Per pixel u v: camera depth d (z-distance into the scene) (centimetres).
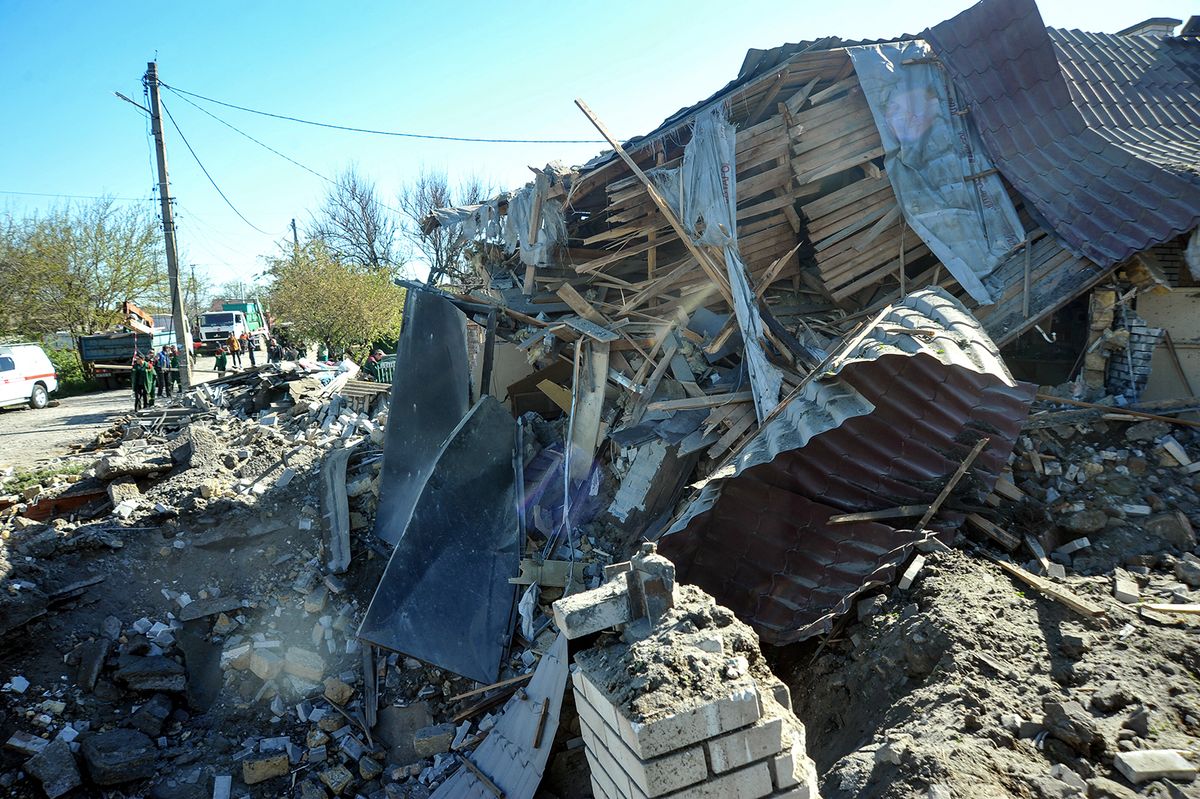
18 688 688
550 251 1155
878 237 891
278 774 666
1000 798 292
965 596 457
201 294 4688
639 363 1005
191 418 1466
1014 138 843
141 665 730
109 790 637
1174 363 731
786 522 524
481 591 788
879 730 393
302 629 817
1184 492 584
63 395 2512
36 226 3019
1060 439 663
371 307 2644
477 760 620
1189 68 955
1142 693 351
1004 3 877
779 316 994
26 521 929
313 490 993
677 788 237
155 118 1788
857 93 884
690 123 906
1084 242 725
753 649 288
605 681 261
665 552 514
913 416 511
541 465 967
